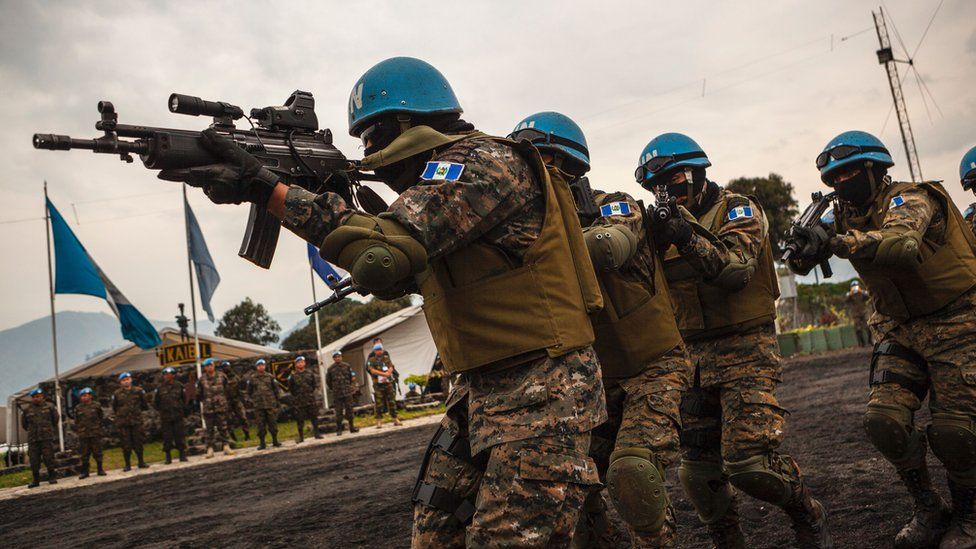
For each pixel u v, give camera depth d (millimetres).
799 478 3949
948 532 4051
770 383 3943
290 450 17344
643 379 3457
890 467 6207
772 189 41875
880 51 39375
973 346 3939
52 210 19844
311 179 2523
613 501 3305
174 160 2152
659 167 4199
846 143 4145
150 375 24656
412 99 2516
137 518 9422
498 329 2359
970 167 5395
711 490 4125
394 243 2141
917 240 3775
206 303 21359
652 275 3535
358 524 7055
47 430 16516
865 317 27531
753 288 4012
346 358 27625
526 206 2418
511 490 2254
